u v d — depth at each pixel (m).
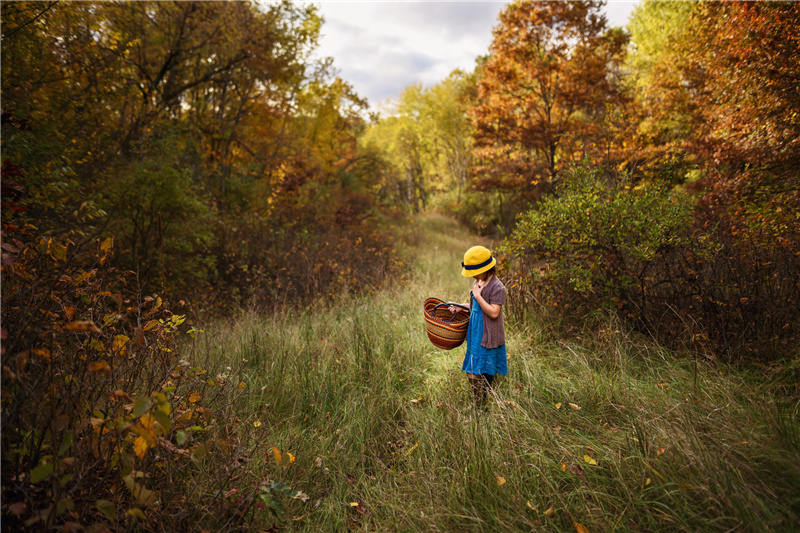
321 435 2.96
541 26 14.30
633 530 1.90
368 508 2.36
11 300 2.03
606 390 3.06
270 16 13.34
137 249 6.09
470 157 26.97
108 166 6.42
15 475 1.74
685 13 15.46
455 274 9.43
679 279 4.14
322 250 8.73
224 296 6.83
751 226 4.08
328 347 4.29
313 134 19.69
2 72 4.94
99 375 2.24
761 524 1.79
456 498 2.23
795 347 3.29
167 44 11.22
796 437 2.35
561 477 2.26
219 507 2.02
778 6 6.25
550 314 4.52
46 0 5.32
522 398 3.12
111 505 1.58
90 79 6.75
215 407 2.89
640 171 5.35
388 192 33.25
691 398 2.87
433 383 3.68
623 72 18.48
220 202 10.35
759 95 6.40
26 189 4.14
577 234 4.45
